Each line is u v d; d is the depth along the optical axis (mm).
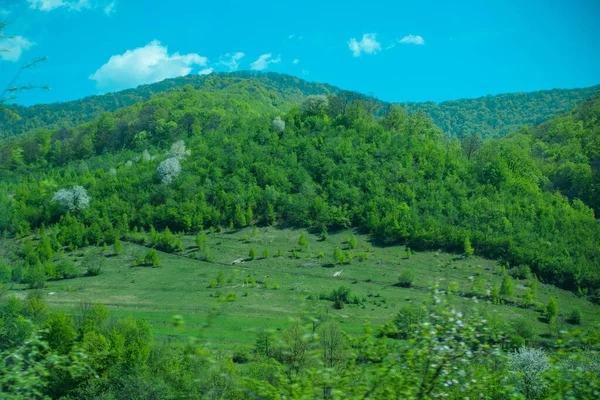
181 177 136000
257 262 100062
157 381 30781
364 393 8922
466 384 9289
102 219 122625
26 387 9445
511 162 133250
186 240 115750
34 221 126188
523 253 91250
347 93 174000
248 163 141750
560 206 110750
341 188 125250
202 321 65938
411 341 9062
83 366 10977
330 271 92625
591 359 9078
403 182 126375
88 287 89312
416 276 88438
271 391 9164
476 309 10031
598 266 83250
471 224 105250
